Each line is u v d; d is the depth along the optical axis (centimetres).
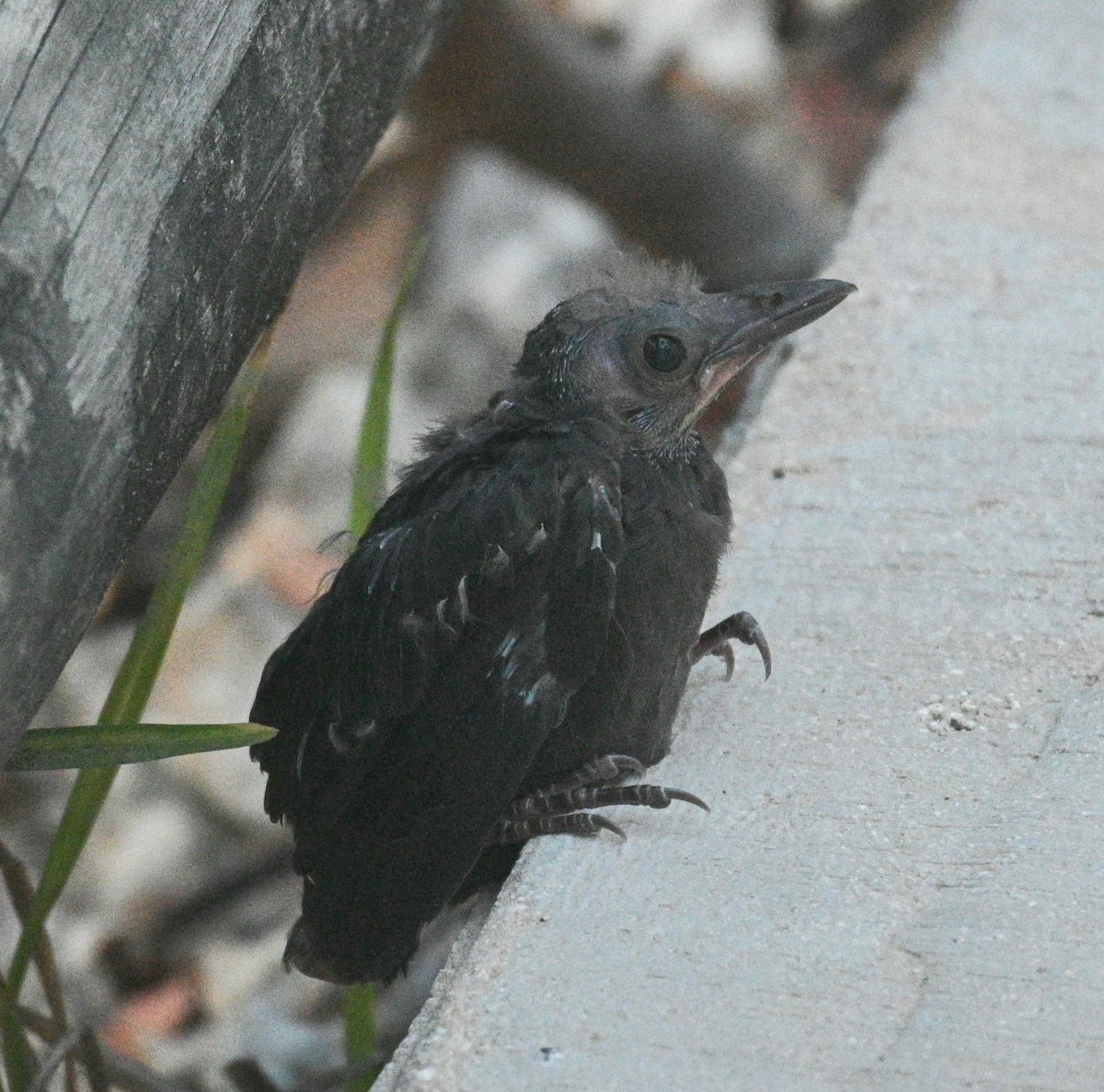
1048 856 559
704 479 639
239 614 1191
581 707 601
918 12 1577
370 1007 698
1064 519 723
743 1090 487
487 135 1299
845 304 877
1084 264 891
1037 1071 482
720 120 1281
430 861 593
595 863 579
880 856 570
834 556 721
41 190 446
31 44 440
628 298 639
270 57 533
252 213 547
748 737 634
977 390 808
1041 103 1035
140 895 1062
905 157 992
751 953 534
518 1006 521
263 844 1079
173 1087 742
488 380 696
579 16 1265
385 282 1401
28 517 459
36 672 488
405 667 590
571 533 583
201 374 542
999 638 665
